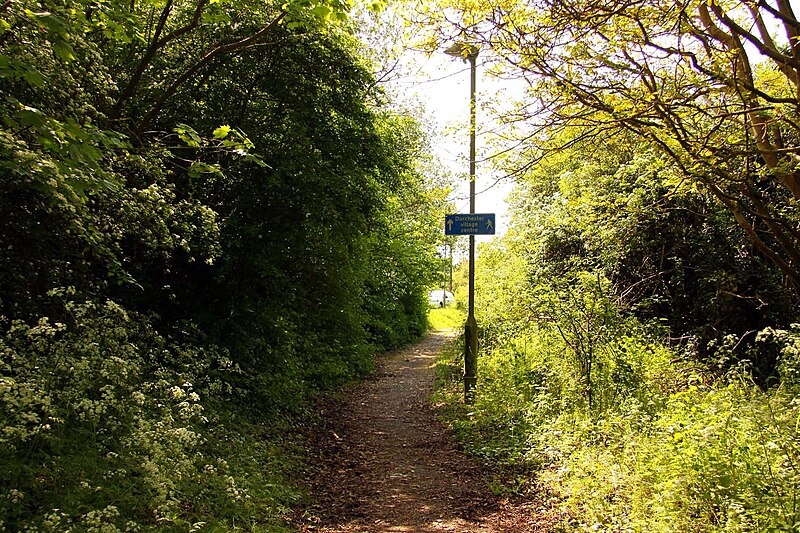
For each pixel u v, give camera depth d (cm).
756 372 915
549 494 586
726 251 1033
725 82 567
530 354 1063
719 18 573
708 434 477
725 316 1017
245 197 984
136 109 895
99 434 520
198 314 959
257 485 602
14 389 417
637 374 780
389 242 1988
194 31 970
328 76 1055
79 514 404
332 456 788
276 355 1054
